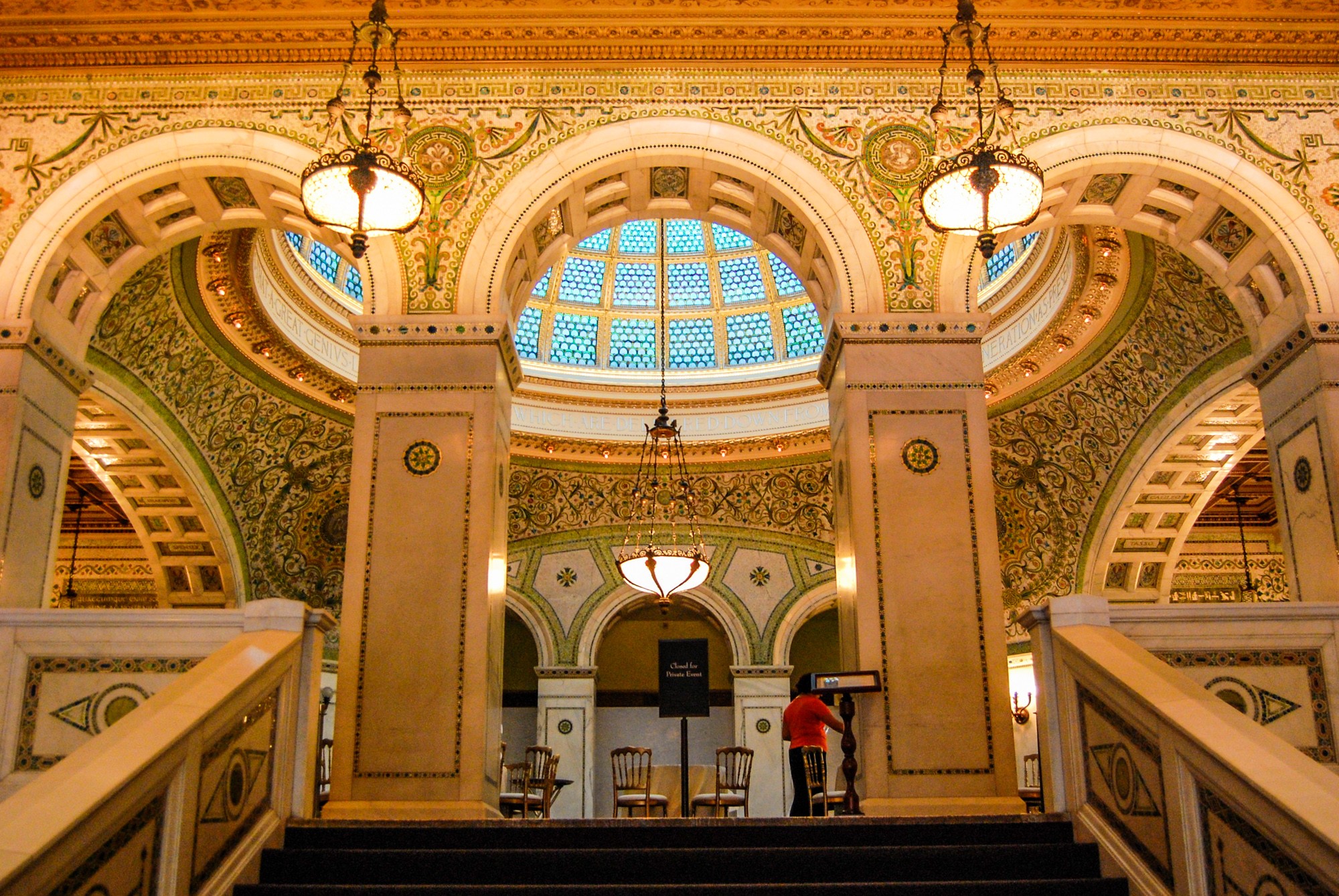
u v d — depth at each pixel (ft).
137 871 15.31
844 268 29.99
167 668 21.99
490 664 27.37
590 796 54.54
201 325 41.45
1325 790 14.23
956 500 28.25
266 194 31.22
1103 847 18.52
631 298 60.85
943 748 26.55
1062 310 43.96
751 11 30.63
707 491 58.13
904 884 17.44
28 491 28.48
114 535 58.75
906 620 27.40
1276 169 30.37
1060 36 30.81
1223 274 32.32
